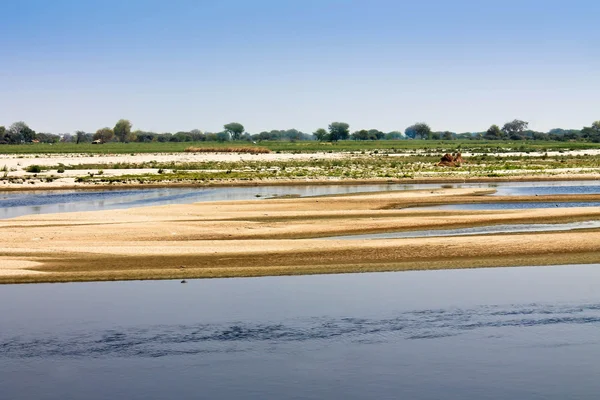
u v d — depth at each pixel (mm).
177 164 129875
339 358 22906
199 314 27297
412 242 39344
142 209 56625
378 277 32844
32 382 21312
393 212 53875
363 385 20922
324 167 118188
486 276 32969
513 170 106000
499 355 23078
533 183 87625
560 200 63750
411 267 34562
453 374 21656
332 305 28328
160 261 35688
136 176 99438
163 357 23141
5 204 67625
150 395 20391
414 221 48781
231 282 32094
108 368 22344
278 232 44750
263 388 20828
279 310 27750
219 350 23656
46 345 24250
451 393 20391
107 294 30219
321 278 32750
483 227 47156
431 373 21734
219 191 79875
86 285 31688
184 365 22484
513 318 26609
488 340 24391
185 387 20906
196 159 152250
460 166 116625
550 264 35062
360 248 38062
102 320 26734
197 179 93562
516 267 34625
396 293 30016
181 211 55219
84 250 38188
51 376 21750
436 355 23109
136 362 22797
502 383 21031
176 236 43062
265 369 22188
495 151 190750
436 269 34281
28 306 28516
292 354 23312
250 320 26609
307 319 26656
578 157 146625
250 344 24219
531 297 29281
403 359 22859
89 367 22375
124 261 35719
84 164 129750
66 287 31391
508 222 48906
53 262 35531
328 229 45812
